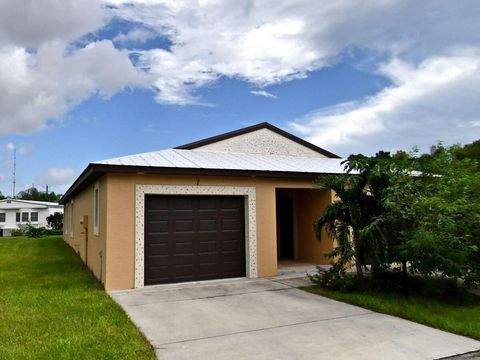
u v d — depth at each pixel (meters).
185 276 9.73
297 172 10.90
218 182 10.16
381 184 8.35
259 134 15.68
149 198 9.52
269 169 10.80
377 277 8.50
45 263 13.44
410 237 7.41
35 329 5.81
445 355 4.93
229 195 10.43
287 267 11.55
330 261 11.07
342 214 8.68
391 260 8.05
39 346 5.12
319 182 9.31
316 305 7.40
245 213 10.60
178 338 5.53
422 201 7.52
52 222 38.28
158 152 12.90
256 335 5.67
